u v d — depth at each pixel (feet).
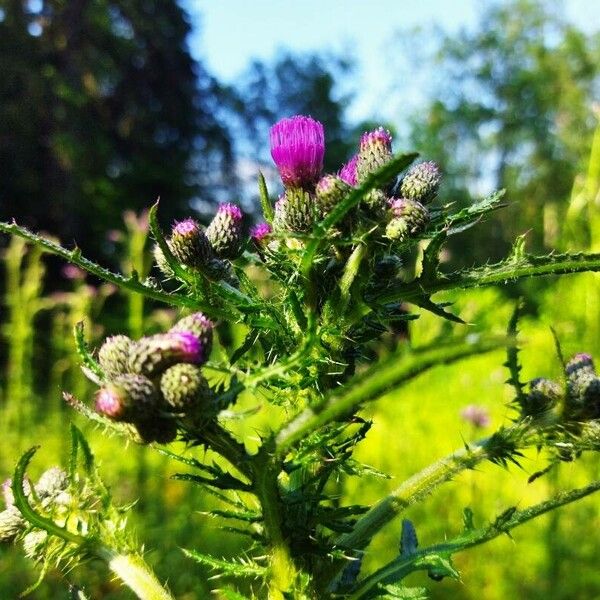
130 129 5.67
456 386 1.74
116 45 5.42
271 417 1.00
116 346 0.45
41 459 1.55
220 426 0.40
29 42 4.96
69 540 0.45
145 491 1.34
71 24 5.12
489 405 1.65
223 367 0.43
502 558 1.19
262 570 0.42
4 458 1.53
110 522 0.47
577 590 1.12
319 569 0.44
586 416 0.44
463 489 1.32
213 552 1.23
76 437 0.47
